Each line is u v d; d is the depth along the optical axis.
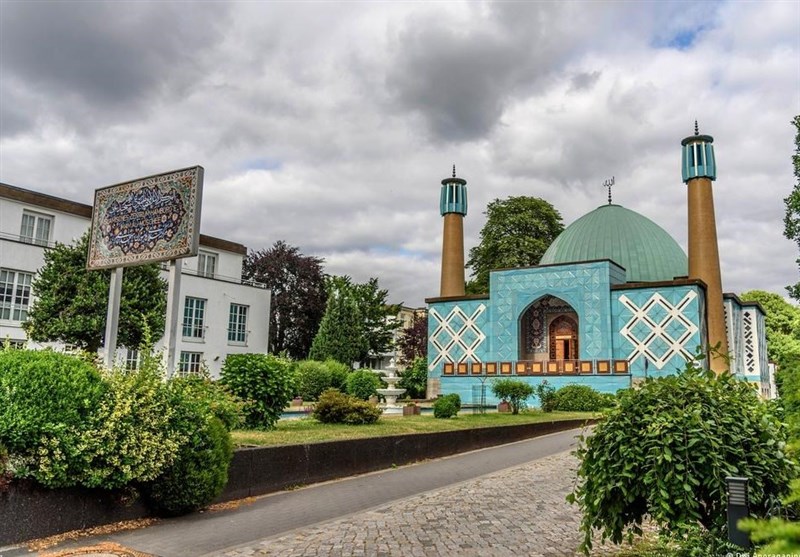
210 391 11.35
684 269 42.69
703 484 5.41
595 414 6.58
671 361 32.81
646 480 5.42
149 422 8.17
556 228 52.34
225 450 9.39
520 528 7.80
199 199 11.40
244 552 6.84
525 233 50.84
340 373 31.30
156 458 8.13
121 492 8.27
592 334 35.09
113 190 12.66
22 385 7.28
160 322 23.11
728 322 38.50
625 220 44.41
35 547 7.00
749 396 5.91
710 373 6.11
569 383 34.47
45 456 7.27
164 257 11.51
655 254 42.47
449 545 7.03
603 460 5.73
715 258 37.22
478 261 52.56
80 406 7.67
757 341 41.94
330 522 8.22
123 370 8.78
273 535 7.66
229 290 37.88
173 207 11.59
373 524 8.05
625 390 6.13
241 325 39.03
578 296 36.00
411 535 7.48
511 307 38.19
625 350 34.16
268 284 50.97
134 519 8.38
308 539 7.35
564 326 38.53
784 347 58.62
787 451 5.48
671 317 33.25
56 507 7.52
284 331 51.81
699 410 5.54
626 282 39.84
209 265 39.56
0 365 7.41
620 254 42.41
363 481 11.98
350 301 47.59
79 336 22.06
